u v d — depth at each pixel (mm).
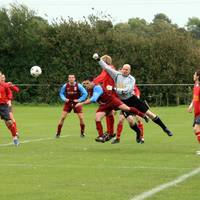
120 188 24672
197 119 37188
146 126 65812
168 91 121500
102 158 35000
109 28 128750
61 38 126188
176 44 124562
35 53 127062
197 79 36719
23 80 126875
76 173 28875
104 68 40812
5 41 126500
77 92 51094
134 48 125500
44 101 123812
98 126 40938
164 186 25109
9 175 28281
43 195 23172
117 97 41031
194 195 23094
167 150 39781
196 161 33562
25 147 41969
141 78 124812
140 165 31719
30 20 127375
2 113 42781
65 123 71000
